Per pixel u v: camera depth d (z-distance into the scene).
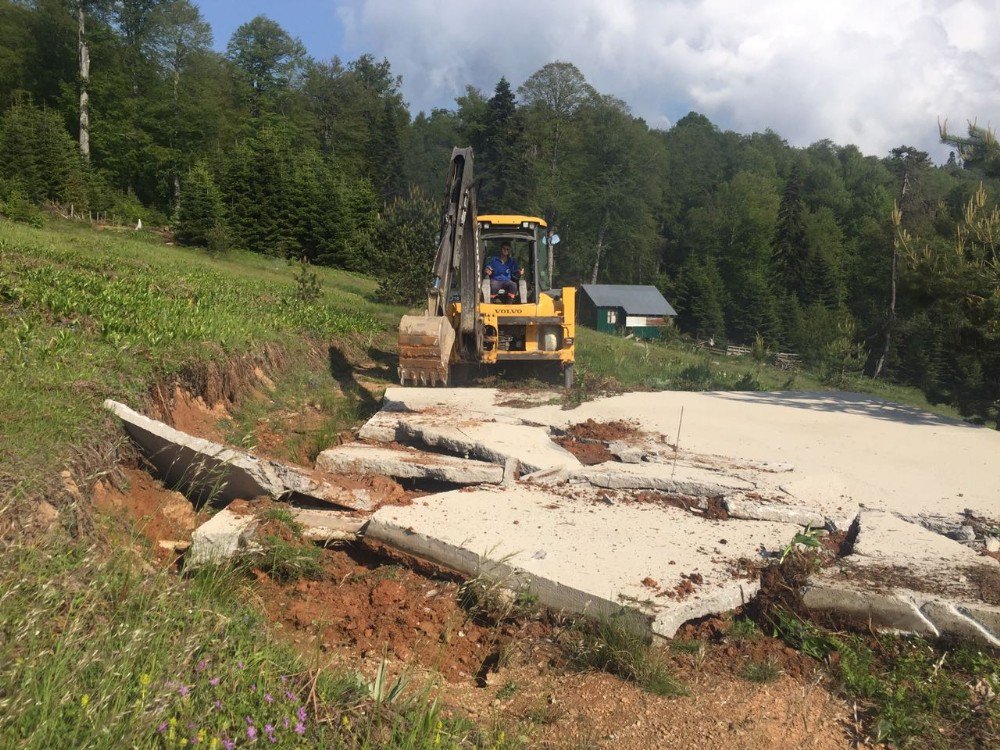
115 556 4.33
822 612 5.29
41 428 5.50
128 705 2.92
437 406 9.98
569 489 7.30
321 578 5.67
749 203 91.12
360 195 51.44
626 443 8.81
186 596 4.27
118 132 53.25
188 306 11.95
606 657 4.73
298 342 12.93
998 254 11.79
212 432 8.51
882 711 4.36
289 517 6.09
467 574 5.61
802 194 104.44
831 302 80.00
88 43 52.97
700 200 101.38
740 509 6.84
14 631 3.17
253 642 4.00
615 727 4.11
